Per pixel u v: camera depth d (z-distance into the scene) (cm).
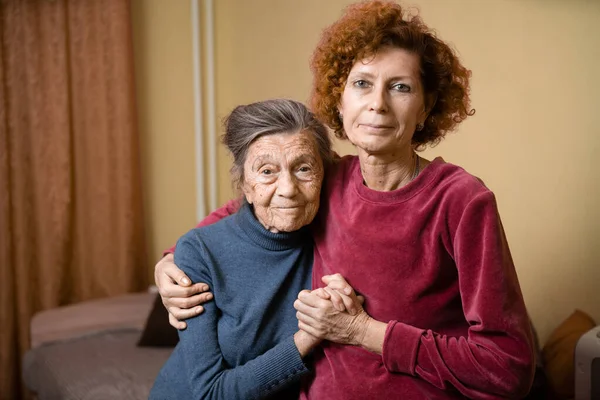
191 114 412
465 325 117
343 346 119
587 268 221
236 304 128
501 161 244
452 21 253
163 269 136
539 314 239
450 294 114
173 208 414
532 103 230
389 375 114
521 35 231
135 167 390
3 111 355
